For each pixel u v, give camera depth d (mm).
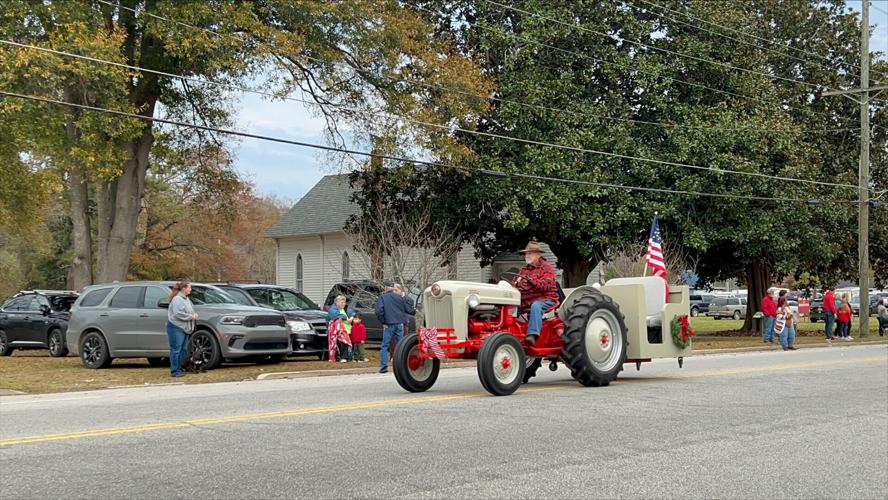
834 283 39594
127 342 18141
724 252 36875
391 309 17734
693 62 30859
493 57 29734
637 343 13578
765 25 36375
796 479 6863
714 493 6312
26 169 27906
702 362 19719
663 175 30406
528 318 12609
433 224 29828
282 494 5977
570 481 6500
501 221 30828
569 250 34031
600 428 8859
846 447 8227
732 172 29609
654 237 22469
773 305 29344
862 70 33281
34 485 6184
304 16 24109
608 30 30016
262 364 19422
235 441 7953
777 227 32000
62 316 22547
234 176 30828
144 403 11477
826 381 14156
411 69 26828
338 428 8711
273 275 68000
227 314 17500
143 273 50562
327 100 25859
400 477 6512
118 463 6949
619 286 13836
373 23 25453
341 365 18875
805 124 36562
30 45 20391
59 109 21484
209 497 5883
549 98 28812
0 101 20938
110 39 21516
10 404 11844
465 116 26781
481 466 6941
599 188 28766
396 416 9562
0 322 23719
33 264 54562
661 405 10727
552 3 29234
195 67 23922
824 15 37906
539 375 15469
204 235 53031
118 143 24641
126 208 25969
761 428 9133
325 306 25547
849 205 35125
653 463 7234
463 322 11891
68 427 8898
